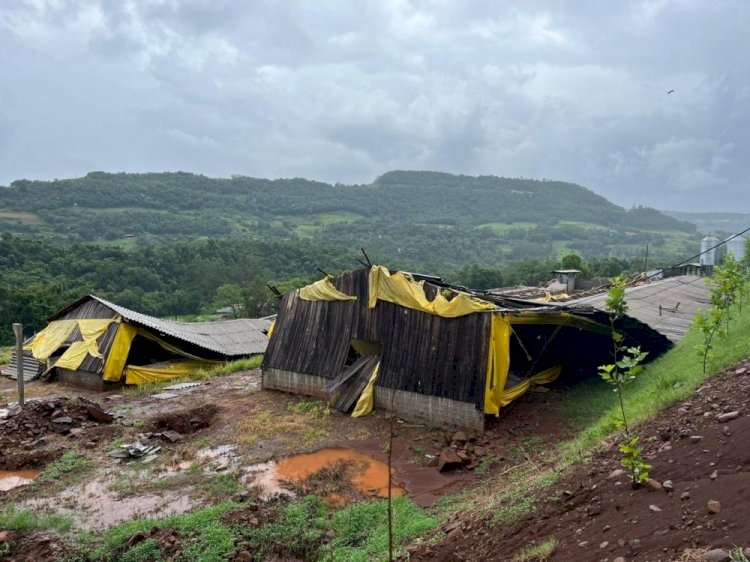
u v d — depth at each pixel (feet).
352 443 44.60
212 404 57.72
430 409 47.93
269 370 62.34
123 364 71.67
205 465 40.65
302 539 29.07
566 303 59.06
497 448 41.68
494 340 46.29
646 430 25.22
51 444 46.06
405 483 36.63
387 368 51.80
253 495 34.81
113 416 53.98
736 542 13.61
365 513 31.63
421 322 51.03
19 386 53.83
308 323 61.05
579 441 34.94
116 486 37.11
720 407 23.76
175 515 32.50
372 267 55.47
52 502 35.06
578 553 16.93
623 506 18.66
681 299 81.56
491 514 24.20
